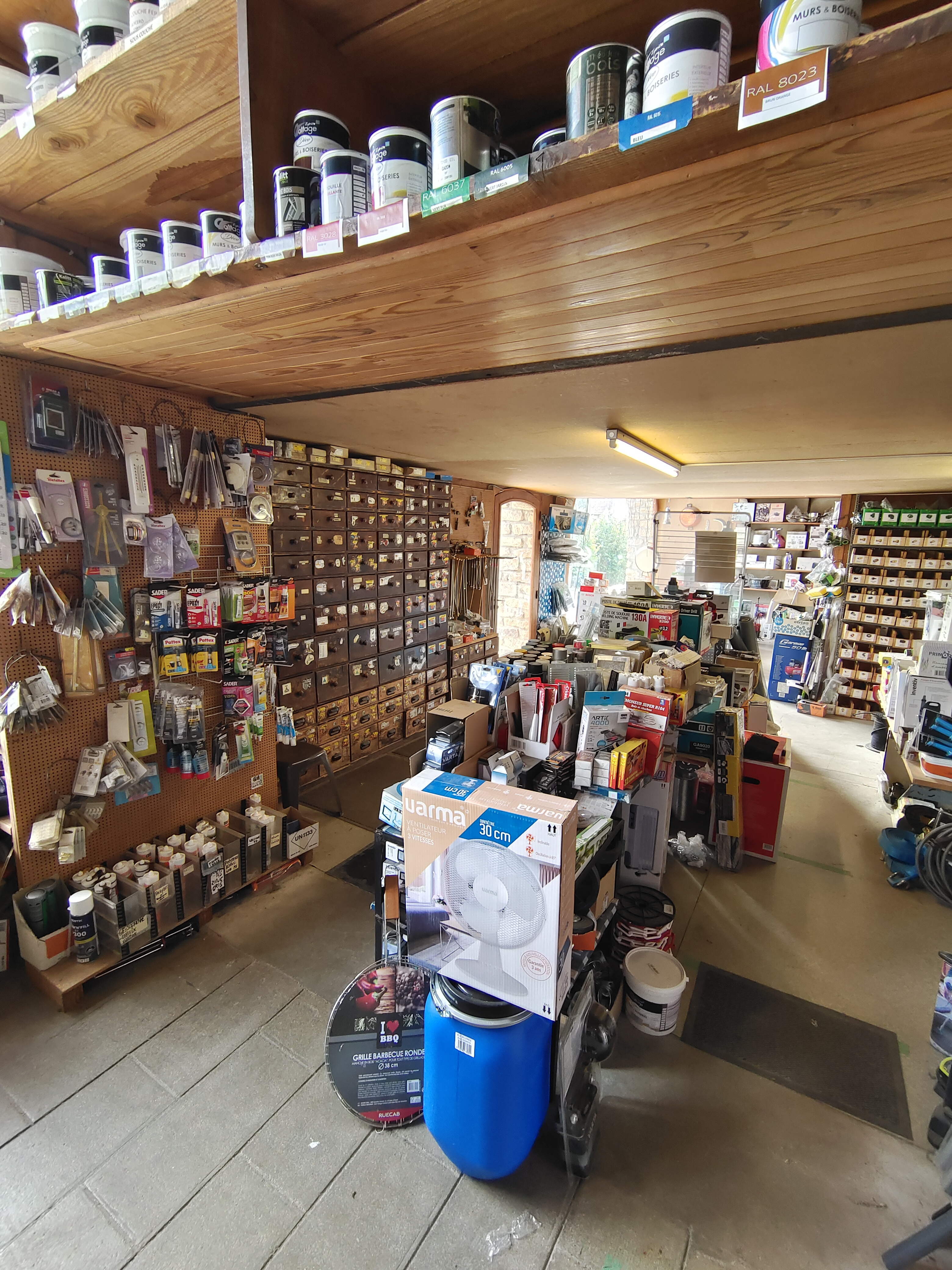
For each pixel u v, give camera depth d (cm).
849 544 629
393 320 133
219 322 136
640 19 98
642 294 116
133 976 215
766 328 137
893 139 64
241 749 257
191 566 231
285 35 102
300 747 328
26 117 131
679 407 224
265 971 219
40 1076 175
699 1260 136
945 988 196
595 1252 136
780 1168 157
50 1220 139
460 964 141
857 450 320
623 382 190
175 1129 161
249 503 252
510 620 710
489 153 93
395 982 168
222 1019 197
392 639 444
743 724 344
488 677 211
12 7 144
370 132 119
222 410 243
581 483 587
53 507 192
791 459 355
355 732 416
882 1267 135
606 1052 169
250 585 249
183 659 228
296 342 153
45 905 200
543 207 83
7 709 186
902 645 605
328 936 239
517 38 105
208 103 124
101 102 124
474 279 108
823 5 62
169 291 118
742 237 92
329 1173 152
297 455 340
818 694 658
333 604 383
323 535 368
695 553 447
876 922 266
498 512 618
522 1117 142
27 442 186
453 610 555
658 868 269
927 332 137
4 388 179
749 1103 176
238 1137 160
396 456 404
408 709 469
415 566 459
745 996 219
